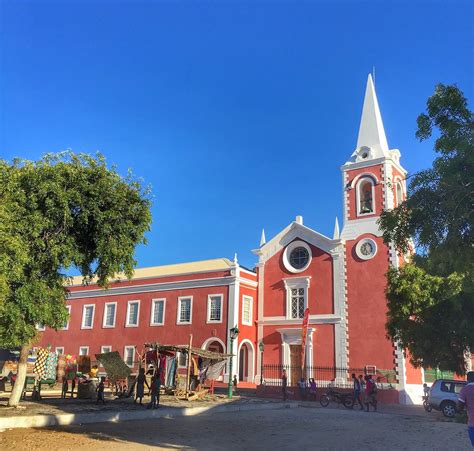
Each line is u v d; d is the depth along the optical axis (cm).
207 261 4556
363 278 3522
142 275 4581
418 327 2341
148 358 2802
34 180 1508
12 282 1460
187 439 1342
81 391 2323
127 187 1766
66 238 1597
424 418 2112
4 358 3534
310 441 1355
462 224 909
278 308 3875
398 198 3822
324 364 3516
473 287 1928
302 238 3891
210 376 2914
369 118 4019
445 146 905
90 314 4678
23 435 1303
